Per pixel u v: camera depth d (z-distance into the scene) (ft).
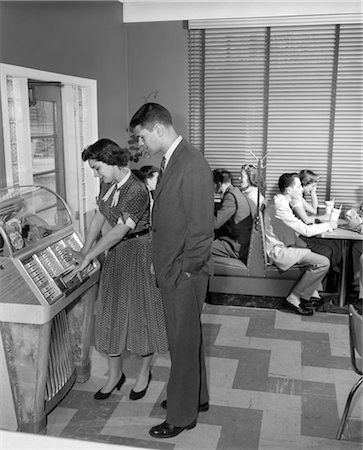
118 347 7.58
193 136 14.74
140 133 6.40
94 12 11.78
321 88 13.97
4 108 8.13
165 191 6.25
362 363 9.13
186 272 6.43
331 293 12.60
